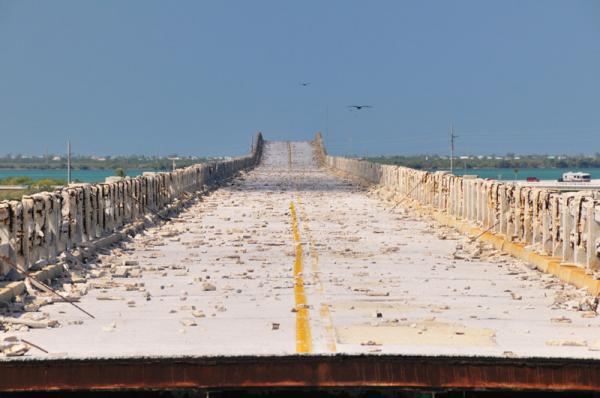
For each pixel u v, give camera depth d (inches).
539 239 2188.7
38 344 1239.5
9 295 1534.2
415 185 4040.4
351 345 1226.6
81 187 2278.5
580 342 1250.0
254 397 1147.9
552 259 1994.3
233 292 1691.7
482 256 2250.2
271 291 1705.2
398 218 3430.1
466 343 1253.1
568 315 1486.2
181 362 1108.5
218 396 1114.1
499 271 2009.1
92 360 1101.7
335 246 2468.0
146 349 1200.2
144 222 3016.7
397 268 2042.3
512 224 2438.5
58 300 1585.9
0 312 1466.5
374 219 3368.6
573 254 1936.5
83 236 2258.9
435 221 3277.6
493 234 2529.5
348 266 2064.5
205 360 1109.7
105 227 2541.8
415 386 1114.1
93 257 2161.7
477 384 1112.8
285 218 3398.1
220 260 2166.6
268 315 1455.5
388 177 5088.6
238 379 1112.8
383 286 1772.9
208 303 1573.6
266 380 1112.8
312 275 1914.4
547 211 2097.7
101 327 1363.2
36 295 1610.5
